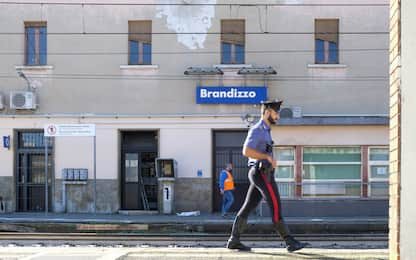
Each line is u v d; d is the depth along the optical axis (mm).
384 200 20766
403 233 4211
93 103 23734
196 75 23594
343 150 21016
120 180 23766
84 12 23875
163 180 22734
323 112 23438
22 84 23828
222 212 22109
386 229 18297
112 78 23750
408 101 4219
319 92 23469
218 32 23703
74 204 23484
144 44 24000
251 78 23547
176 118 23578
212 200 23438
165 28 23750
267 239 14648
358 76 23484
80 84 23750
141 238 15062
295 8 23562
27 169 23969
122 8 23844
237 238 7078
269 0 23578
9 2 23906
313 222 18297
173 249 6926
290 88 23484
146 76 23734
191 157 23484
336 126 21000
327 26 23719
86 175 23453
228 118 23438
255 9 23625
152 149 23984
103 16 23859
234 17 23656
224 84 23594
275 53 23562
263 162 6918
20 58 23844
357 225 18297
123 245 13539
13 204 23656
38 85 23812
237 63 23750
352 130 20984
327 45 23703
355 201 20734
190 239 15016
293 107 23234
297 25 23562
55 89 23797
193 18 23719
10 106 23531
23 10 23906
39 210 23922
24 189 23953
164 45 23750
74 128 22469
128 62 23875
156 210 23656
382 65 23469
